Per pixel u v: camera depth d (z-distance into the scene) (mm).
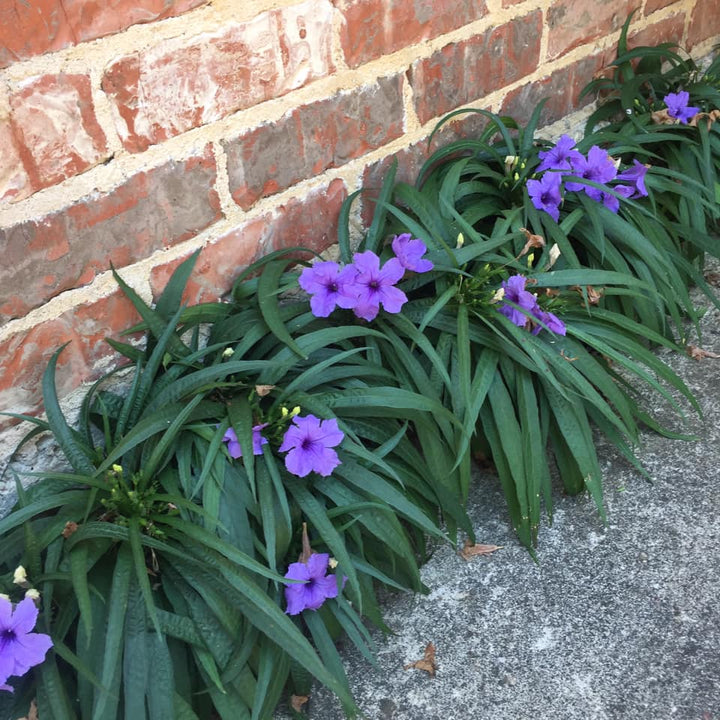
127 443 584
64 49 578
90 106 606
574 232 904
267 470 637
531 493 738
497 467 765
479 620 715
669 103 1037
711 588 720
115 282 673
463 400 726
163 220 686
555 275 785
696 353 976
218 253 741
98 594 551
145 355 708
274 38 696
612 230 883
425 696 661
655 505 802
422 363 773
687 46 1208
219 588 583
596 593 728
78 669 523
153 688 560
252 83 698
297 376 703
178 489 632
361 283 710
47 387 620
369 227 865
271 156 742
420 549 747
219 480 616
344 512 659
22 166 585
